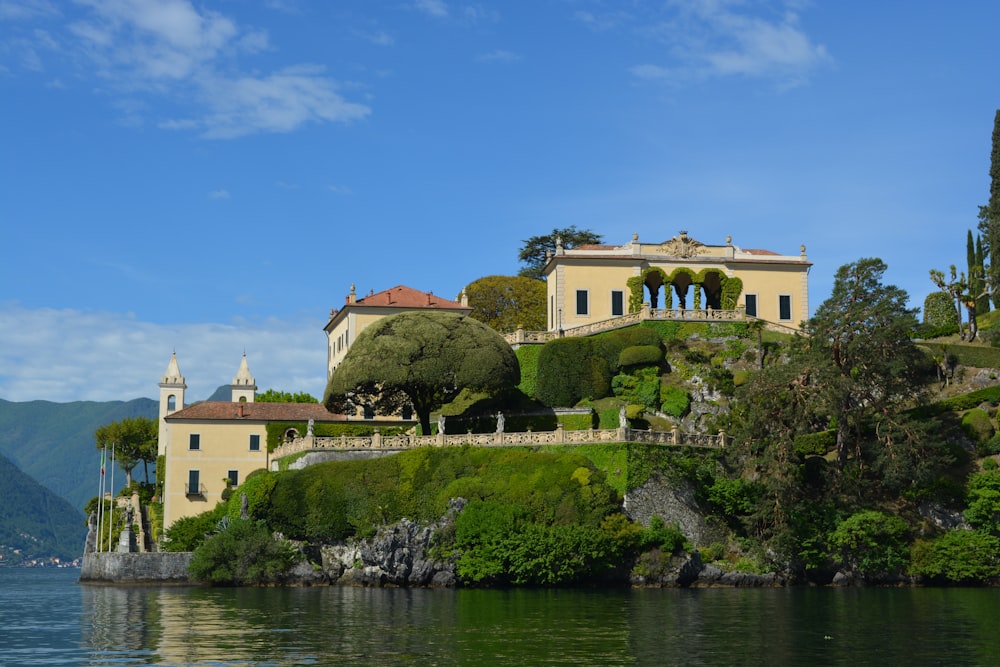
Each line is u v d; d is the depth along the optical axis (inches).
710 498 3612.2
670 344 4456.2
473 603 2903.5
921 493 3710.6
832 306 3823.8
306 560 3693.4
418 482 3668.8
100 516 4704.7
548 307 4874.5
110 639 2269.9
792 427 3627.0
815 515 3580.2
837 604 2851.9
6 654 2071.9
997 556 3553.2
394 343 4065.0
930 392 4308.6
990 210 5374.0
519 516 3464.6
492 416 4315.9
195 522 4220.0
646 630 2295.8
